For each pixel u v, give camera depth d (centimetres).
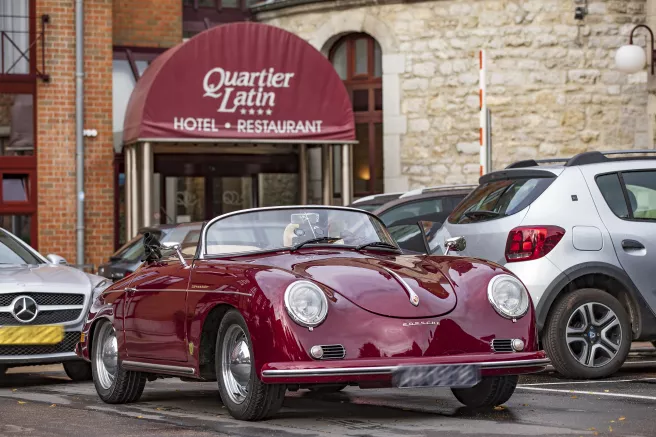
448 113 2302
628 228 1076
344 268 823
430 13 2309
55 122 2231
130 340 956
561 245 1056
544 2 2256
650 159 1108
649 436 721
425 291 806
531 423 789
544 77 2258
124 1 2405
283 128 2188
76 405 984
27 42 2228
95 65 2267
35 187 2228
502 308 814
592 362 1056
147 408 945
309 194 2462
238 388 819
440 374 779
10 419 886
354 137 2225
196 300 857
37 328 1184
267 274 801
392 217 1421
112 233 2270
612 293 1092
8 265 1302
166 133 2119
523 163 1164
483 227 1098
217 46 2148
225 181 2428
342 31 2378
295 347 764
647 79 2252
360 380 766
